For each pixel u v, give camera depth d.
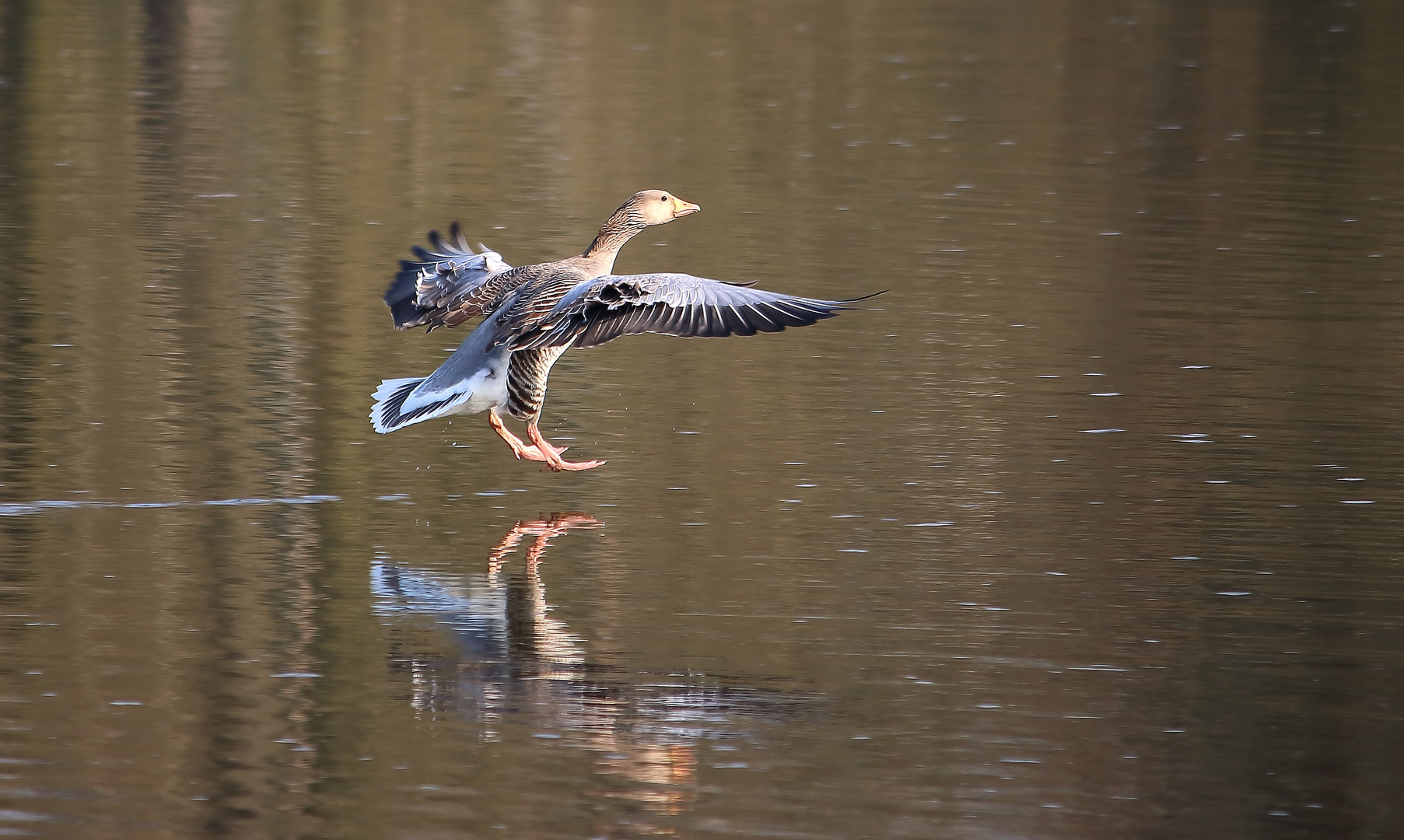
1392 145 30.81
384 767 9.04
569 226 23.28
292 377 16.62
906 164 28.16
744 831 8.48
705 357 18.05
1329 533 13.09
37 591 11.20
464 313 12.84
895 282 21.20
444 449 14.81
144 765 8.96
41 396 15.54
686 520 13.17
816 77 35.00
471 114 30.59
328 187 25.00
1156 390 17.11
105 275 19.92
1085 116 32.34
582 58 36.03
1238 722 9.83
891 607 11.42
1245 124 32.06
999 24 41.69
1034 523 13.23
